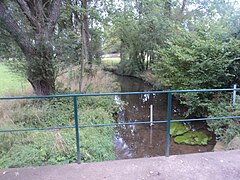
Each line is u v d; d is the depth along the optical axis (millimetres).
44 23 6137
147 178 2053
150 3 11422
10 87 7645
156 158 2438
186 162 2338
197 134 5492
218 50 5887
